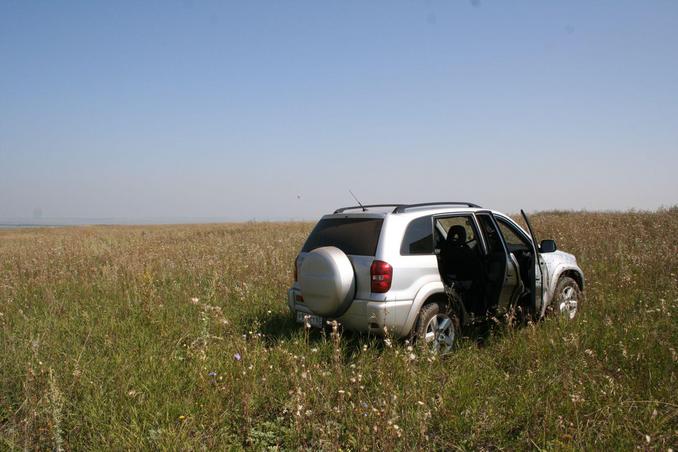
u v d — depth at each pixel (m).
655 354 4.84
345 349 5.27
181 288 8.63
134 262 11.08
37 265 11.70
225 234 21.64
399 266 5.13
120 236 23.19
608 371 4.64
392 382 4.36
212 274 9.63
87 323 6.41
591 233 13.63
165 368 4.80
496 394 4.28
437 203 6.04
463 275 6.18
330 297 5.13
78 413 4.01
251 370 4.64
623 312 6.37
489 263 5.92
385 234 5.22
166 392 4.35
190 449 3.40
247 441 3.70
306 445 3.63
